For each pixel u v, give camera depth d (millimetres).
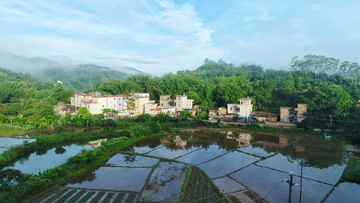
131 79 127188
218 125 66938
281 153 41719
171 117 70188
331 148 44750
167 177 30859
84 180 30000
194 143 49125
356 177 30234
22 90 107562
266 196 25656
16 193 24016
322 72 101125
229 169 33938
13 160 36844
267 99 82500
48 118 61375
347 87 80188
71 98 94875
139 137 52312
